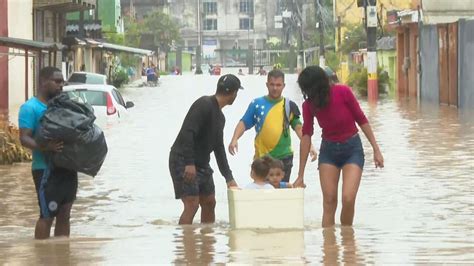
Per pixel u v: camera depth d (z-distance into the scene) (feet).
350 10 368.48
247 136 119.75
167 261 43.21
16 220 61.52
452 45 192.34
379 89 255.70
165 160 96.17
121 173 86.43
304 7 570.05
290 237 49.85
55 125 49.57
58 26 266.36
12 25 199.82
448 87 195.93
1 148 94.53
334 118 53.83
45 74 50.78
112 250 46.85
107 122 131.75
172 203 68.69
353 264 41.73
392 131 126.62
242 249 46.19
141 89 318.65
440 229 54.03
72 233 54.54
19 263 43.55
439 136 117.91
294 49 601.62
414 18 233.55
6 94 187.42
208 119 55.77
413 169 85.40
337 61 368.89
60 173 51.03
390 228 54.03
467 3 229.66
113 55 367.66
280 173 54.60
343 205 54.13
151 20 629.10
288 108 59.47
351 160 54.24
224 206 66.39
